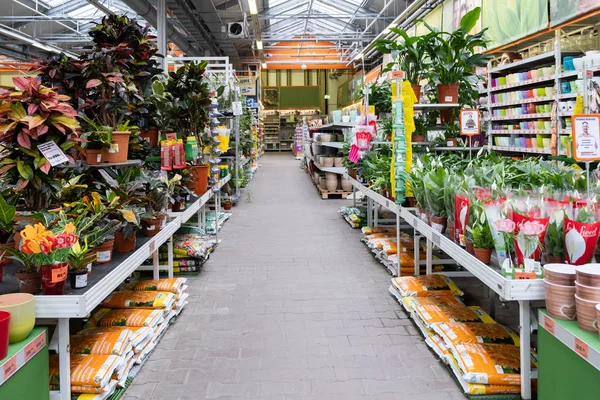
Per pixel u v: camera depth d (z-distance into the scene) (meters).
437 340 2.71
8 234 2.41
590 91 4.41
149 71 3.75
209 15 12.48
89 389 2.11
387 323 3.18
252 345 2.85
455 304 3.14
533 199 2.30
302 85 26.89
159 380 2.44
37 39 13.35
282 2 15.37
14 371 1.62
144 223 3.11
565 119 5.99
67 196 2.70
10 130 2.16
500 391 2.18
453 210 2.86
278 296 3.77
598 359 1.54
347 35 18.59
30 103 2.20
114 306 3.08
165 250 4.38
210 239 5.42
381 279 4.21
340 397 2.25
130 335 2.54
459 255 2.61
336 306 3.53
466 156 4.90
